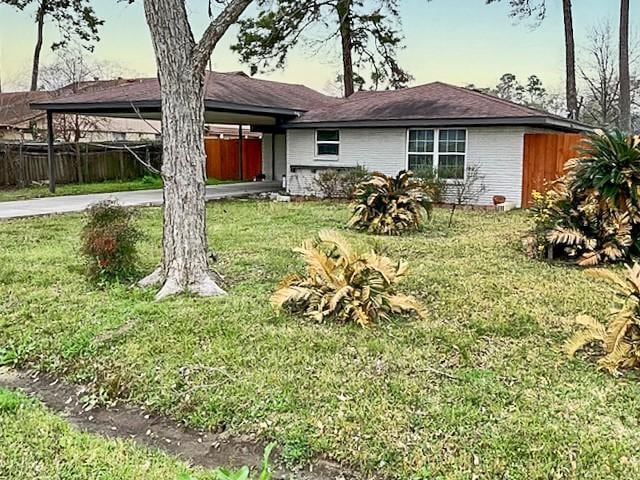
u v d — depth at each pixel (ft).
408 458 9.19
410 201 32.01
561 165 41.73
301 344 13.88
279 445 9.82
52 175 50.65
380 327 15.12
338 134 50.52
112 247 19.79
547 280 20.62
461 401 10.96
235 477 6.41
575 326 15.44
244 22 69.31
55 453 9.39
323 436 9.87
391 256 24.99
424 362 12.88
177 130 18.30
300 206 43.91
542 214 25.40
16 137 77.15
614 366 12.26
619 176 22.61
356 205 33.12
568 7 64.95
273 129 62.75
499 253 25.77
